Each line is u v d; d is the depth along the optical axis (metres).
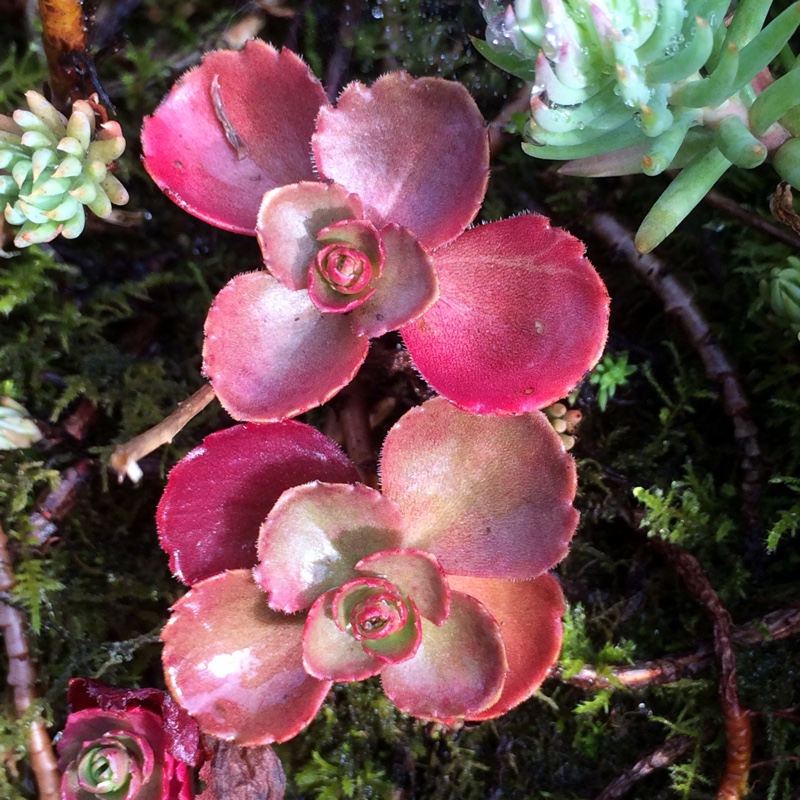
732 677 0.11
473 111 0.10
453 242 0.11
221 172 0.11
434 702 0.10
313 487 0.10
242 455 0.10
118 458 0.11
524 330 0.10
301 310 0.10
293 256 0.10
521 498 0.10
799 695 0.11
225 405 0.10
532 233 0.10
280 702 0.10
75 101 0.11
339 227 0.10
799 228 0.11
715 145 0.10
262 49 0.10
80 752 0.10
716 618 0.11
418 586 0.10
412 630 0.10
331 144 0.10
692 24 0.09
